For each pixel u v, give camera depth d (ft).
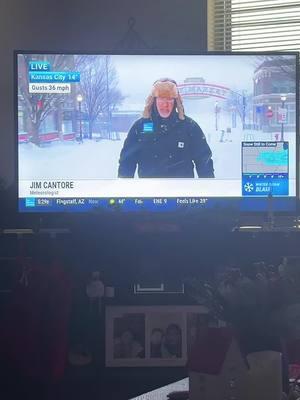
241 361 3.83
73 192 8.37
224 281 4.11
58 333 7.19
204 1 9.14
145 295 7.55
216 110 8.42
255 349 3.91
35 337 7.20
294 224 8.57
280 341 4.05
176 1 9.19
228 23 9.93
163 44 9.24
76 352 7.55
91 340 7.59
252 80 8.43
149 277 7.50
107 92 8.36
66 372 7.44
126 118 8.38
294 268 3.99
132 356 7.55
